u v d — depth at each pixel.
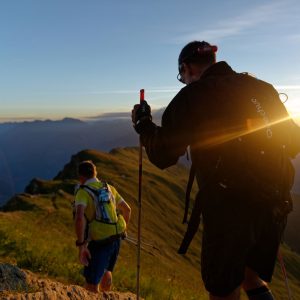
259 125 1.36
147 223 36.09
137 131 1.56
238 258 1.33
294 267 39.06
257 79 1.50
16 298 2.05
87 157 51.97
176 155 1.43
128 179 45.31
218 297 1.35
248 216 1.33
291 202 1.45
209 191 1.36
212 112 1.38
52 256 5.24
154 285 5.31
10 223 10.36
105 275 3.47
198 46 1.53
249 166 1.33
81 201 3.32
